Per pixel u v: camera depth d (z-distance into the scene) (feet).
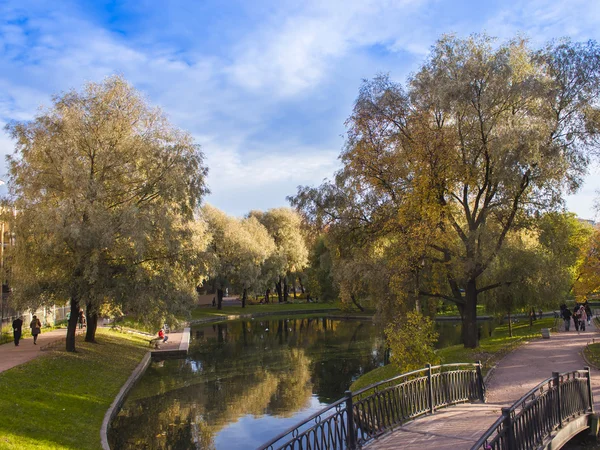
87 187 75.41
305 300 311.68
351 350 118.52
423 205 75.56
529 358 71.61
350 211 86.89
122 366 87.30
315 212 89.71
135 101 86.07
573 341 89.04
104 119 82.12
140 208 81.25
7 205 78.23
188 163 86.43
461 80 73.72
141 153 83.30
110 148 81.87
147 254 86.02
